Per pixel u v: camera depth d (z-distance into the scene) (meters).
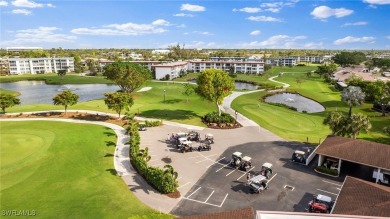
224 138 56.47
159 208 31.95
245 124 66.69
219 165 43.59
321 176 40.28
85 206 32.31
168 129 62.44
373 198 26.61
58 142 52.44
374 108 87.50
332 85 146.00
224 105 89.38
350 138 45.34
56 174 40.34
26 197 34.31
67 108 83.94
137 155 43.41
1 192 35.38
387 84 87.06
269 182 38.38
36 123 66.69
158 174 35.75
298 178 39.59
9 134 57.38
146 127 63.56
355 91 64.81
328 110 88.19
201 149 49.28
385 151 39.91
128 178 39.31
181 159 45.69
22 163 43.22
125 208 31.86
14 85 161.00
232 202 33.34
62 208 31.95
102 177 39.47
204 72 67.81
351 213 24.98
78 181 38.31
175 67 174.88
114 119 71.38
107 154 48.00
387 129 54.50
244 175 40.31
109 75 94.69
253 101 98.62
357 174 40.91
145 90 116.31
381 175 38.09
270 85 141.88
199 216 23.73
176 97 102.88
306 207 32.44
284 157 46.97
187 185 37.31
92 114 76.25
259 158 46.44
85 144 52.09
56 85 159.12
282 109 86.50
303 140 55.66
